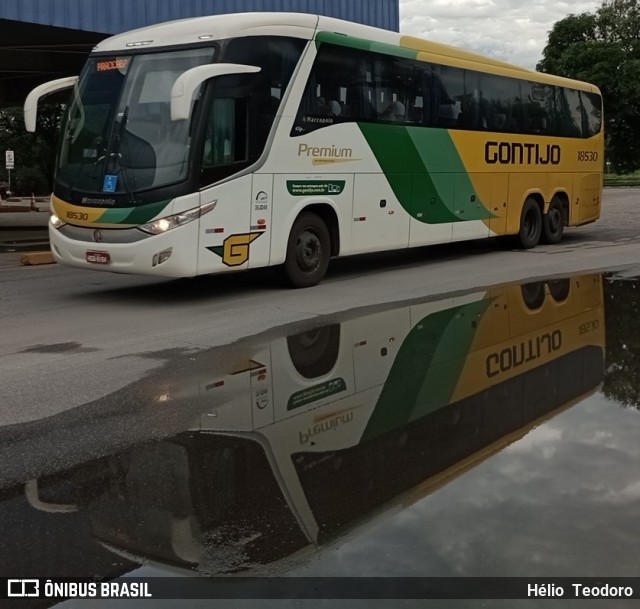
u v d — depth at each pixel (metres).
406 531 3.50
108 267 9.38
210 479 4.12
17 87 26.23
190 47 9.48
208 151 9.19
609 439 4.68
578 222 17.34
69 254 9.70
